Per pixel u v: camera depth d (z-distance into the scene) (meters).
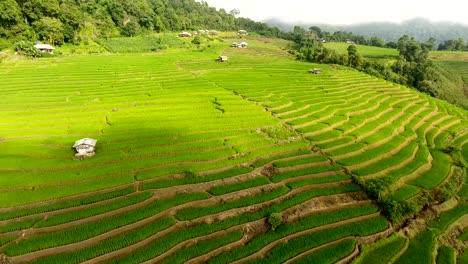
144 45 151.25
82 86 85.00
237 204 42.16
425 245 40.47
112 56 125.38
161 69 108.00
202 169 48.72
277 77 107.56
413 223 43.84
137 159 50.41
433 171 56.75
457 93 146.75
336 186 48.56
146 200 41.50
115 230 36.38
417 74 142.50
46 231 35.72
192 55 137.88
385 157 59.25
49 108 69.06
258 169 50.72
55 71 97.06
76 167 47.56
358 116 76.88
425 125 77.75
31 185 42.53
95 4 156.88
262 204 43.00
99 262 32.75
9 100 71.88
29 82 85.44
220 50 157.38
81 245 34.34
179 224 38.38
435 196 50.31
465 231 44.78
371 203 46.09
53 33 120.75
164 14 187.88
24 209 38.47
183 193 43.84
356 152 59.00
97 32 145.88
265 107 77.31
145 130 59.88
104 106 71.00
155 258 33.75
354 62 138.12
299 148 58.56
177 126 62.44
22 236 34.81
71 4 137.25
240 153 54.84
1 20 110.62
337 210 44.06
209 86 90.75
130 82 91.25
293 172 50.19
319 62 142.38
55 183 43.44
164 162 49.50
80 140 50.47
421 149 63.97
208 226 38.47
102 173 45.75
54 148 52.09
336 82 107.62
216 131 62.19
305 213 42.72
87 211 38.31
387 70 138.88
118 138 56.22
